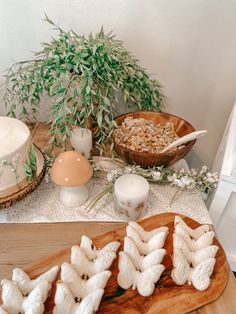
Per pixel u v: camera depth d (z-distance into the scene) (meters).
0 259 0.54
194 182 0.71
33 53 0.85
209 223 0.66
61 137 0.72
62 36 0.70
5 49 0.85
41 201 0.68
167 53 0.88
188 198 0.72
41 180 0.67
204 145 1.12
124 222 0.64
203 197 0.89
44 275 0.46
